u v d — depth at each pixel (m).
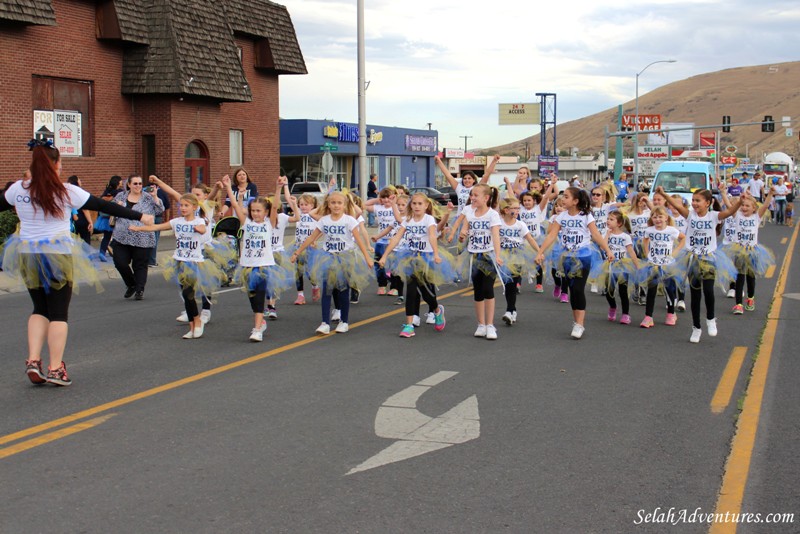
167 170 26.61
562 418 6.71
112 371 8.37
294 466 5.52
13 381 7.92
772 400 7.36
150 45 26.06
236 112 31.19
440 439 6.12
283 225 11.60
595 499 5.00
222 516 4.69
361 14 28.16
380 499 4.96
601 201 13.84
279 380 7.95
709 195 10.36
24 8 21.39
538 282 14.80
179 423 6.49
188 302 10.12
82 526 4.54
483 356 9.16
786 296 14.23
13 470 5.41
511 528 4.57
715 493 5.12
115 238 13.78
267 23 32.38
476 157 87.00
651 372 8.43
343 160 52.69
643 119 85.31
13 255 7.52
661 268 10.97
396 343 9.92
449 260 10.69
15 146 22.41
